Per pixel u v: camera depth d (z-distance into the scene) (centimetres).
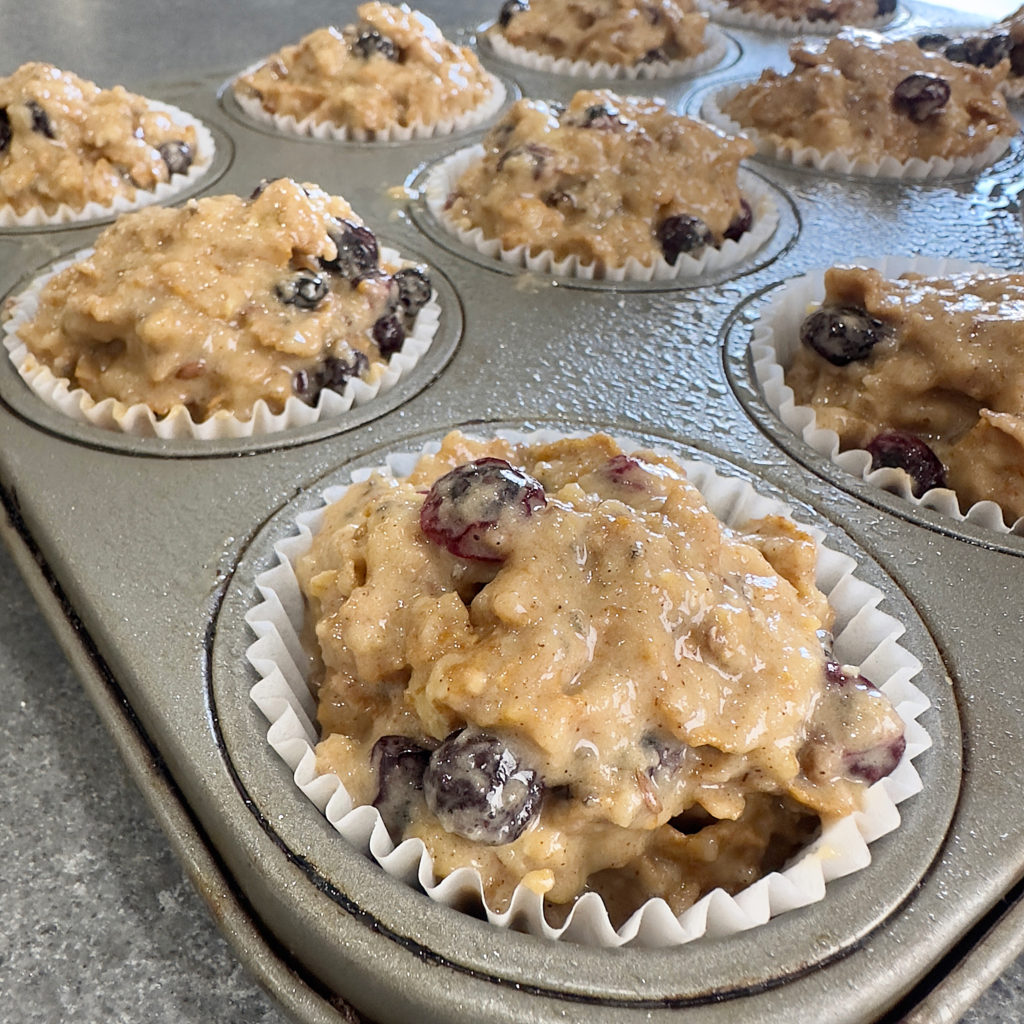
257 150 23
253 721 11
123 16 25
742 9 32
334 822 10
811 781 11
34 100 20
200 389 15
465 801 10
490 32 29
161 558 13
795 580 12
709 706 10
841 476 15
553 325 17
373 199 21
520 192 19
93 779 12
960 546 14
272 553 13
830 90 23
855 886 10
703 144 20
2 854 11
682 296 18
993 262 20
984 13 34
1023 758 11
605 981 9
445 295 18
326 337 16
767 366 16
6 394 16
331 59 23
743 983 9
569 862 10
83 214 20
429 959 9
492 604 10
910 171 23
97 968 10
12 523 14
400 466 14
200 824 11
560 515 11
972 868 10
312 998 9
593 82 27
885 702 11
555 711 10
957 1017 9
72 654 12
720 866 11
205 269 15
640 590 11
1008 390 15
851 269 16
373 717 11
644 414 16
